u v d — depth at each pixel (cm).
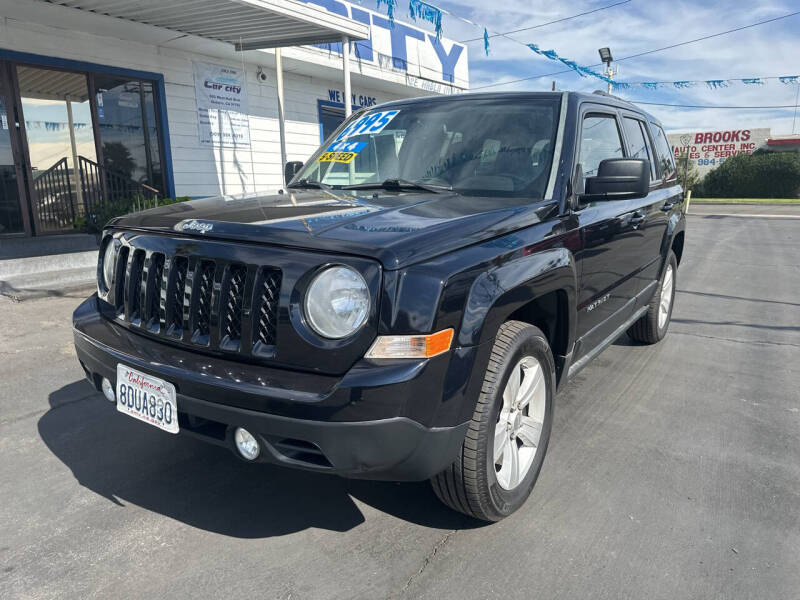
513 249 245
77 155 926
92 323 272
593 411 387
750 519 269
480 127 331
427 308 204
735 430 362
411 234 218
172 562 234
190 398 218
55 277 695
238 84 1142
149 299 248
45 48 861
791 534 259
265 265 215
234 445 220
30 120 870
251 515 266
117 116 970
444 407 212
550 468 312
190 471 303
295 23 841
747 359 502
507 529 259
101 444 329
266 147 1216
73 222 904
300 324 207
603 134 364
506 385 241
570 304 286
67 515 263
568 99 333
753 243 1408
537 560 238
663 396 415
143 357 235
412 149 339
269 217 241
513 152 314
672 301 556
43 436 337
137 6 764
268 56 1094
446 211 255
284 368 212
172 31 898
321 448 201
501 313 230
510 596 218
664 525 263
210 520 262
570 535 255
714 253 1212
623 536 255
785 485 300
